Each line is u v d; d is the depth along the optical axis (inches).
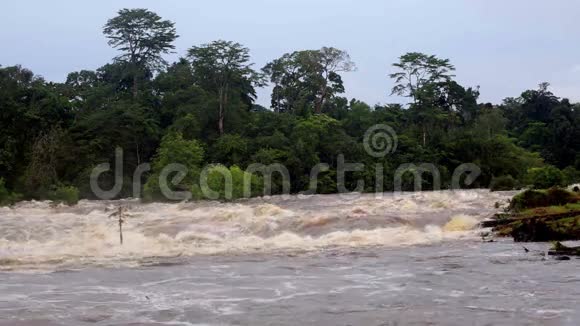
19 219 1034.1
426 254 600.1
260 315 354.3
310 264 548.4
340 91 3166.8
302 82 3154.5
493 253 599.8
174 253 633.6
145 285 452.1
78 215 1156.5
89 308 376.8
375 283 448.8
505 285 431.8
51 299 404.2
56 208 1419.8
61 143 2138.3
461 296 397.7
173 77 2829.7
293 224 821.9
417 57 3137.3
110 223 922.7
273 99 3213.6
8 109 2198.6
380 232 761.6
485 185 2763.3
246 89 2945.4
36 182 1927.9
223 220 933.2
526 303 373.4
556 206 807.7
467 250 625.6
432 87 3041.3
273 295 410.3
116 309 373.4
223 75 2706.7
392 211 991.6
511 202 885.8
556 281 443.8
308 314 355.3
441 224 823.1
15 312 367.6
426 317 344.2
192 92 2655.0
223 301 393.1
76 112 2464.3
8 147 2073.1
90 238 748.6
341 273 495.2
